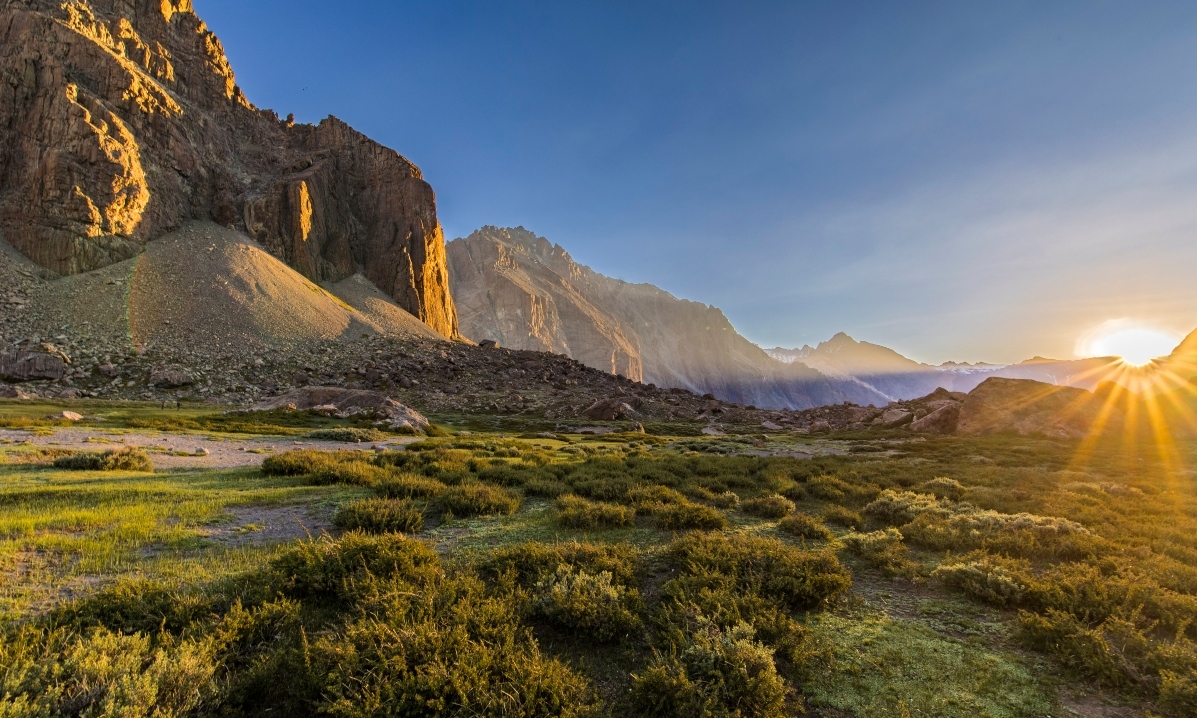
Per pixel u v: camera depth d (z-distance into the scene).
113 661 4.31
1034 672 5.45
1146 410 47.22
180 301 95.62
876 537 10.17
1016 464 26.14
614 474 17.81
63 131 102.25
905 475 19.67
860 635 6.25
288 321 104.25
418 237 178.25
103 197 102.06
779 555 8.12
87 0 132.25
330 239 158.88
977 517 11.70
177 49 150.00
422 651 4.79
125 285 94.12
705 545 8.67
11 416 33.22
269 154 162.50
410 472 16.62
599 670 5.32
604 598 6.37
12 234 93.56
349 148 181.25
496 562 7.75
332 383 82.50
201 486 13.08
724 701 4.59
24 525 8.52
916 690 5.08
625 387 118.00
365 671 4.53
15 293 83.00
